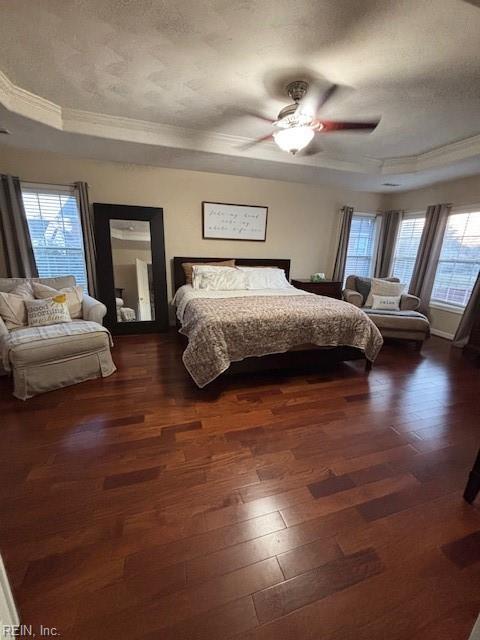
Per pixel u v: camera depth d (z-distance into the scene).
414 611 0.99
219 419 2.06
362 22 1.47
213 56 1.77
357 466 1.66
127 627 0.92
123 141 2.81
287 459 1.69
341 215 4.83
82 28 1.55
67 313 2.82
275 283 4.06
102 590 1.02
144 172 3.72
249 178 4.20
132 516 1.30
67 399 2.27
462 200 3.94
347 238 4.79
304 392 2.50
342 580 1.08
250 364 2.54
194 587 1.04
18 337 2.29
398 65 1.80
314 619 0.96
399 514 1.36
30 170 3.29
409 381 2.78
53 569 1.08
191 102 2.35
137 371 2.80
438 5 1.35
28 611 0.95
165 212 3.94
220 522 1.29
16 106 2.22
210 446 1.78
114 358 3.12
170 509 1.35
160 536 1.22
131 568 1.09
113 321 3.84
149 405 2.21
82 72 1.96
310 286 4.45
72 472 1.55
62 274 3.70
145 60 1.83
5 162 3.19
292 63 1.82
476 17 1.41
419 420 2.14
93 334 2.54
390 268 4.99
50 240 3.56
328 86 2.01
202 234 4.18
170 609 0.97
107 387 2.48
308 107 2.12
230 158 3.29
